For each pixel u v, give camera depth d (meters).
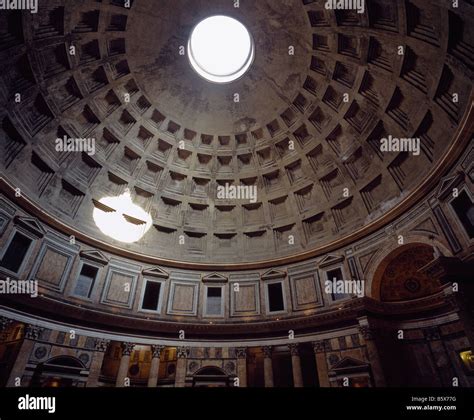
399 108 16.66
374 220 17.36
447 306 15.46
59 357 14.81
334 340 16.64
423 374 15.20
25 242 15.66
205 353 18.23
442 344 15.20
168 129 22.44
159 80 20.36
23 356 13.73
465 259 12.16
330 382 15.77
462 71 12.43
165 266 20.84
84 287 17.56
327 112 20.03
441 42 12.79
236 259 21.88
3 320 13.47
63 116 18.02
